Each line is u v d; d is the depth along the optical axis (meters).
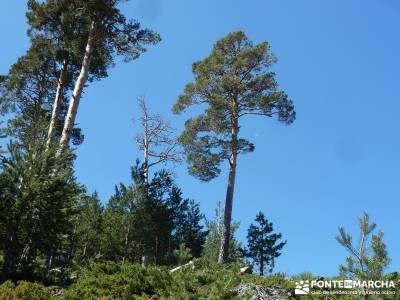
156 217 26.73
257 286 12.80
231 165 27.45
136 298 11.98
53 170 16.02
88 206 24.31
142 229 25.67
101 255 22.36
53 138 18.30
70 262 20.09
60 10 26.11
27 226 14.94
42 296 11.62
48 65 29.66
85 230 23.45
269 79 28.47
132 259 26.11
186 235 28.97
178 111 29.55
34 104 30.81
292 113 28.62
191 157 27.83
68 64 28.45
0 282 13.98
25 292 11.52
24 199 14.91
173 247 27.83
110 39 24.78
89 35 24.50
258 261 31.83
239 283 13.12
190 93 29.12
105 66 26.92
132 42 25.02
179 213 29.48
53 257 19.83
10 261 14.70
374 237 10.17
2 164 15.38
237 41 29.92
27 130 17.58
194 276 12.94
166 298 11.80
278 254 32.03
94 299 11.87
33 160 15.66
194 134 28.48
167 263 25.72
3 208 14.77
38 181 15.11
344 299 11.17
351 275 10.11
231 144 27.38
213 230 32.16
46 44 28.14
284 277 14.70
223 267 14.63
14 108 30.55
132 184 26.62
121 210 26.08
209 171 27.77
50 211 15.21
